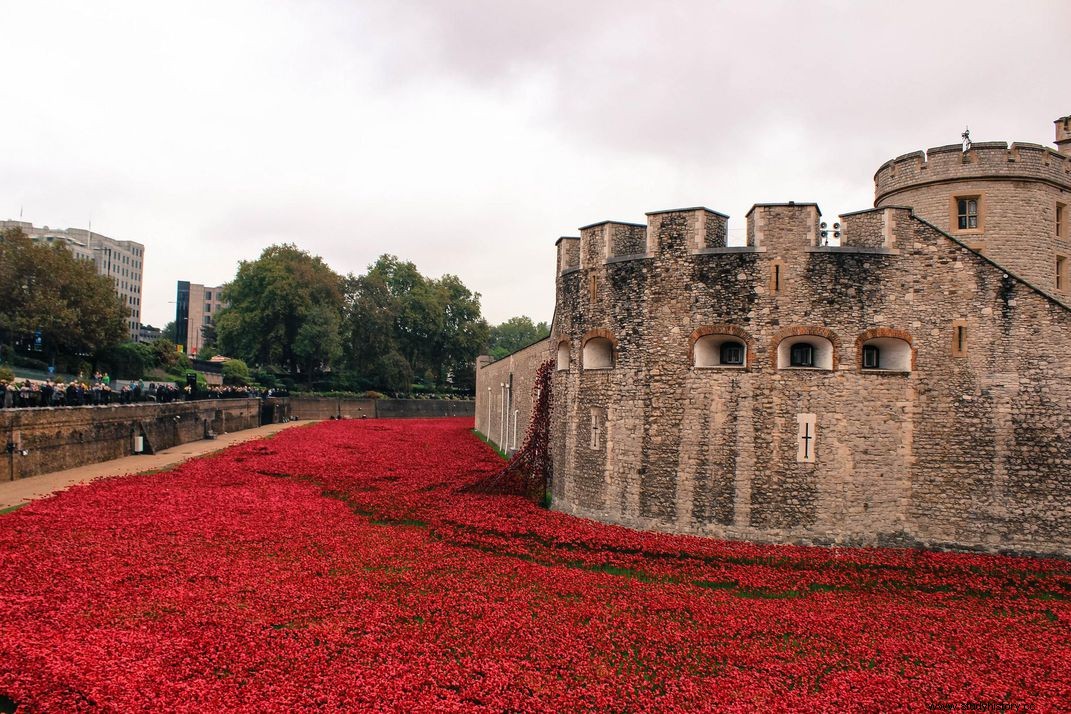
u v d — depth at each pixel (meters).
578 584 18.34
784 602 17.52
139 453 41.56
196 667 12.46
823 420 22.56
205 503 26.45
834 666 13.85
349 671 12.66
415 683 12.28
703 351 24.28
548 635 14.85
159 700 11.04
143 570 17.67
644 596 17.58
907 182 28.19
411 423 81.31
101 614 14.63
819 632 15.50
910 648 14.68
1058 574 20.12
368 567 19.22
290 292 88.06
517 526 24.36
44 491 27.45
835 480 22.45
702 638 15.02
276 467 37.59
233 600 16.05
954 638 15.34
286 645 13.66
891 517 22.45
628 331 25.45
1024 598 18.30
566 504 27.86
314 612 15.57
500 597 17.16
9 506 24.45
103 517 23.09
